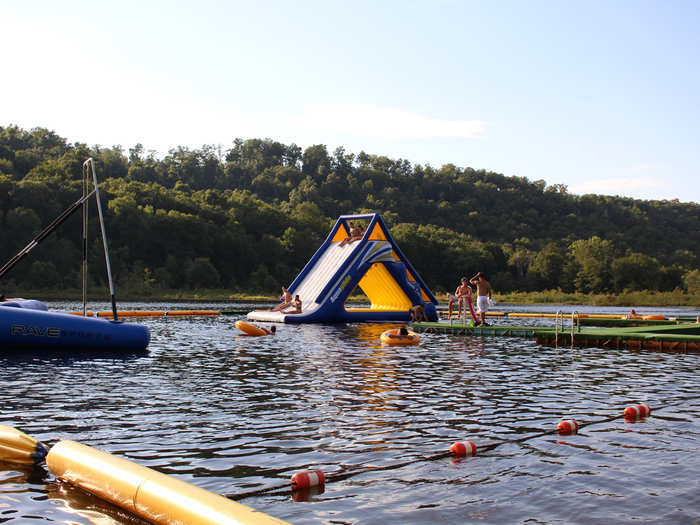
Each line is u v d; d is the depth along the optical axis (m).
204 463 6.54
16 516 5.18
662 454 7.05
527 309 52.22
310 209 123.31
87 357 14.84
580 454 7.04
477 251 105.62
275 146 188.88
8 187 73.38
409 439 7.55
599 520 5.16
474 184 177.25
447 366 13.92
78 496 5.64
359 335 21.73
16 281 65.50
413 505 5.46
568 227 151.38
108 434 7.60
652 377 12.75
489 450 7.14
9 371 12.53
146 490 5.15
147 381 11.48
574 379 12.32
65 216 17.83
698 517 5.24
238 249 85.69
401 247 101.06
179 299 60.38
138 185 91.50
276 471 6.32
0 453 6.53
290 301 30.05
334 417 8.64
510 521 5.14
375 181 173.25
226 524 4.45
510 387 11.27
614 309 55.59
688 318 33.19
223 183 164.00
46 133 135.75
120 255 74.12
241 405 9.38
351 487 5.90
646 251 134.38
